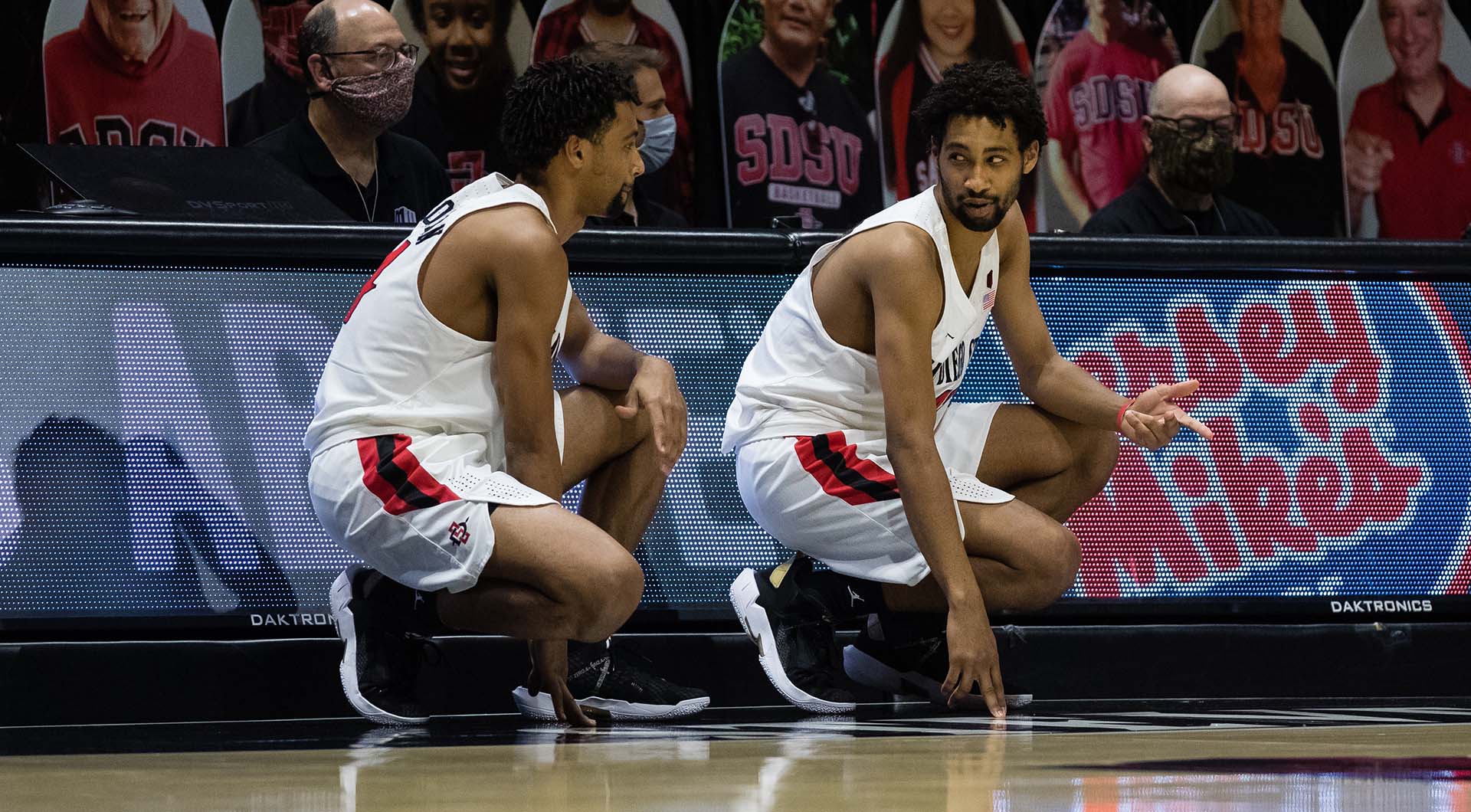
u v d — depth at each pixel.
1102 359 10.87
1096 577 10.67
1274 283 11.21
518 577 8.02
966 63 8.82
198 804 4.40
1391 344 11.31
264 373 9.82
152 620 9.43
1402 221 18.58
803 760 5.72
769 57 16.83
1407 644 10.99
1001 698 8.54
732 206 16.72
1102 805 4.11
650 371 8.81
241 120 15.48
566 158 8.60
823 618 9.70
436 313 8.32
